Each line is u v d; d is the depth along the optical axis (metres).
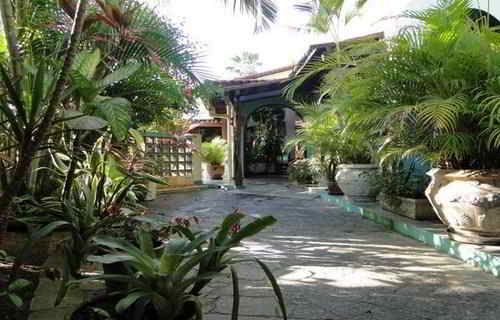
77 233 2.80
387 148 4.51
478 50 3.58
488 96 3.46
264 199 8.72
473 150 3.82
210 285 2.91
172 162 10.52
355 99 4.36
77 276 2.77
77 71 2.54
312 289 2.84
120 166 3.78
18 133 2.26
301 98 10.85
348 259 3.68
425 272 3.26
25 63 2.58
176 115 6.56
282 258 3.71
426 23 4.16
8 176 3.17
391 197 5.64
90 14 3.51
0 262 3.27
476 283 2.97
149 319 1.79
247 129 16.36
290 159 15.42
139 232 2.30
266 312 2.42
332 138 7.28
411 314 2.41
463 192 3.58
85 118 2.35
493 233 3.59
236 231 2.09
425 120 3.72
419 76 3.95
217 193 10.11
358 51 4.77
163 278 1.75
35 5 3.89
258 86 10.52
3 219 2.24
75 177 3.57
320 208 7.21
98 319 1.79
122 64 4.00
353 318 2.35
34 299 2.54
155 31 4.01
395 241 4.46
